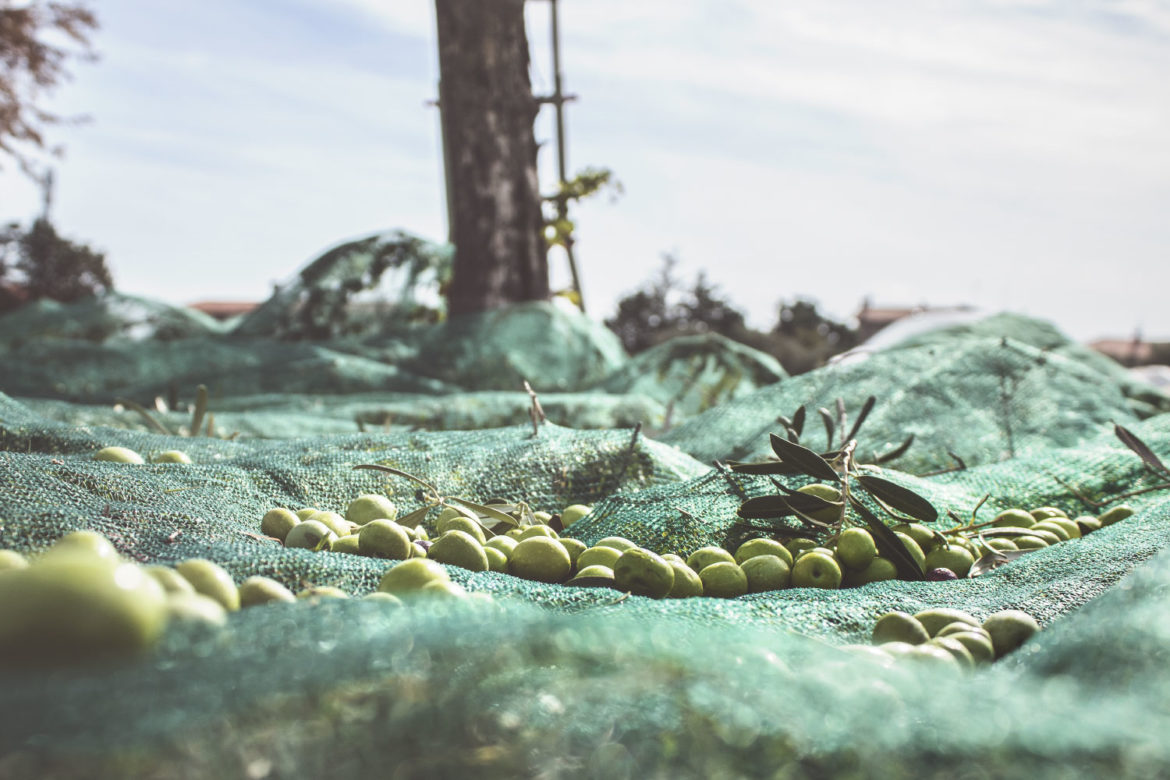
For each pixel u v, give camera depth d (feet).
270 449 2.32
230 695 0.69
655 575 1.45
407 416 3.88
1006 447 2.94
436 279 5.46
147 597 0.82
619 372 4.78
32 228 28.14
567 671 0.77
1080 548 1.69
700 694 0.74
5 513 1.35
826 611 1.41
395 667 0.74
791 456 1.83
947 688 0.80
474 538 1.56
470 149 5.84
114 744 0.62
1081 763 0.70
